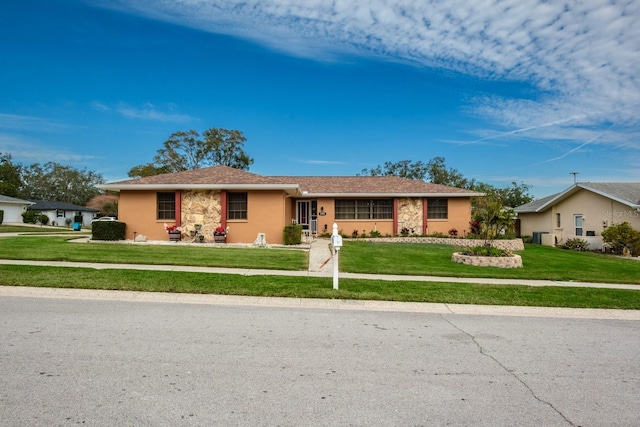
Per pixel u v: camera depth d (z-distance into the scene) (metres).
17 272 9.68
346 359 4.82
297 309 7.52
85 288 8.56
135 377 4.09
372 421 3.33
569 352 5.35
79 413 3.32
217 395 3.73
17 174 62.25
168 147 46.25
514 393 3.97
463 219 23.70
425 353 5.14
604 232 20.08
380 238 22.66
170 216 19.22
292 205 24.47
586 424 3.39
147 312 6.93
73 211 54.22
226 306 7.61
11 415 3.26
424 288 9.40
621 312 8.05
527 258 16.42
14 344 5.02
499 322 6.98
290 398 3.71
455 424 3.32
